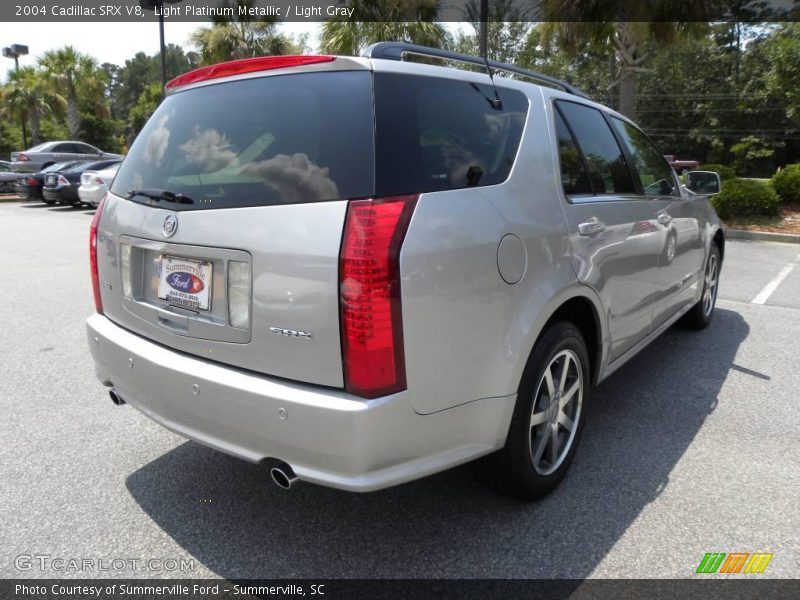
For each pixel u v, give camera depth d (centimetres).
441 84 240
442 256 206
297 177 211
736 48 4647
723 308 613
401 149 211
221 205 224
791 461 310
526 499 270
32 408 374
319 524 259
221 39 1942
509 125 263
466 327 215
